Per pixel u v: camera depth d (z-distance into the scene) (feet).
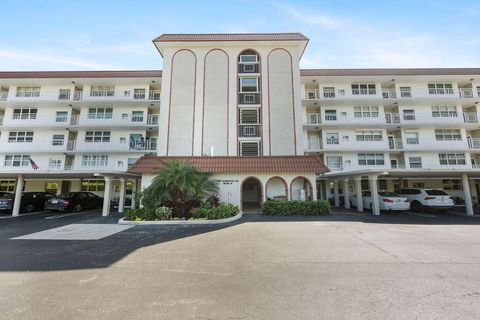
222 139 65.98
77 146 85.97
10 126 84.74
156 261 19.86
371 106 88.33
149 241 27.55
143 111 89.35
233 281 15.47
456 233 30.27
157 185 46.16
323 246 24.18
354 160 85.35
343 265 18.38
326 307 12.04
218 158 59.31
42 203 64.95
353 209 63.62
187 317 11.19
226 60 70.44
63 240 28.35
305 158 58.95
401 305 12.23
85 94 87.71
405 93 88.12
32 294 13.74
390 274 16.43
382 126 85.61
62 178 83.05
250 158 59.31
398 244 24.79
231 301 12.75
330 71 84.69
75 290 14.29
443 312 11.53
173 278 16.11
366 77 84.99
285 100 68.18
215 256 21.15
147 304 12.49
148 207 45.14
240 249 23.47
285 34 71.97
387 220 42.19
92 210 65.98
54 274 17.02
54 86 89.20
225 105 67.87
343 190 76.23
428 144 85.40
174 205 46.16
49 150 84.79
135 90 89.97
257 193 76.13
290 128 66.54
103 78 84.94
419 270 17.16
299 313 11.48
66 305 12.43
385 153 85.71
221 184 55.62
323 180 82.38
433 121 85.97
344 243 25.36
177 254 21.94
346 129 87.15
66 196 61.26
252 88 69.82
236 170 55.42
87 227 37.93
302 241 26.50
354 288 14.24
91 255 21.86
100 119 87.86
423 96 87.10
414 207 55.83
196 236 30.09
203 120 66.85
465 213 53.78
